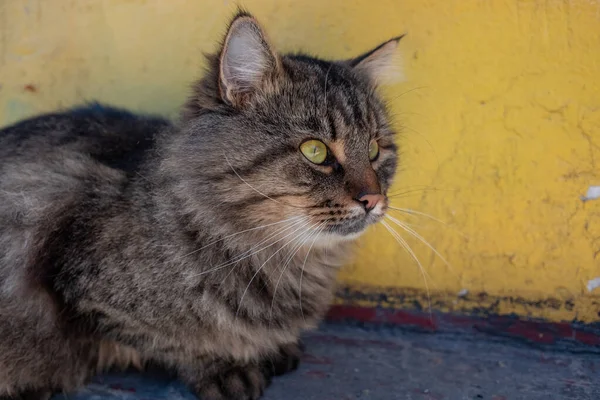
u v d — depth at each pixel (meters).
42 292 0.66
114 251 0.64
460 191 0.76
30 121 0.75
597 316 0.74
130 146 0.72
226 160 0.63
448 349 0.75
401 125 0.76
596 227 0.73
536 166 0.74
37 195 0.67
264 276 0.67
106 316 0.65
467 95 0.75
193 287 0.64
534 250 0.75
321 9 0.78
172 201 0.65
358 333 0.78
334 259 0.71
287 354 0.71
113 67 0.84
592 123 0.72
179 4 0.81
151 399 0.67
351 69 0.70
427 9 0.75
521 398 0.66
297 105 0.64
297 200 0.63
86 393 0.68
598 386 0.68
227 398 0.66
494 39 0.73
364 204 0.64
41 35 0.85
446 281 0.77
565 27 0.72
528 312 0.75
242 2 0.79
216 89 0.64
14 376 0.66
